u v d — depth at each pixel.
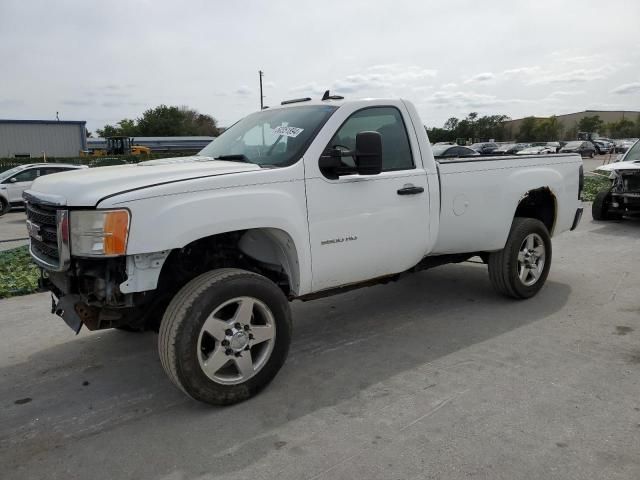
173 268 3.91
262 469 3.02
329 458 3.10
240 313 3.68
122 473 3.03
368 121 4.52
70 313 3.76
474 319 5.40
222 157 4.40
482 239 5.37
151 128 95.31
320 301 6.12
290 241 3.98
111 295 3.51
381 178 4.46
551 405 3.64
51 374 4.37
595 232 10.28
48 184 3.79
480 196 5.26
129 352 4.79
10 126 44.94
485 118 94.44
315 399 3.82
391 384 4.02
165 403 3.84
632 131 112.50
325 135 4.19
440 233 5.04
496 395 3.80
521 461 3.03
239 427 3.47
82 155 47.28
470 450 3.14
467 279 6.88
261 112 5.09
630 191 11.02
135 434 3.43
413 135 4.80
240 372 3.73
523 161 5.72
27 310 6.06
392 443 3.23
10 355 4.77
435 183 4.88
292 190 3.94
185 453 3.20
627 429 3.33
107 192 3.34
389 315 5.59
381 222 4.49
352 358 4.53
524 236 5.73
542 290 6.35
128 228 3.27
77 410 3.77
